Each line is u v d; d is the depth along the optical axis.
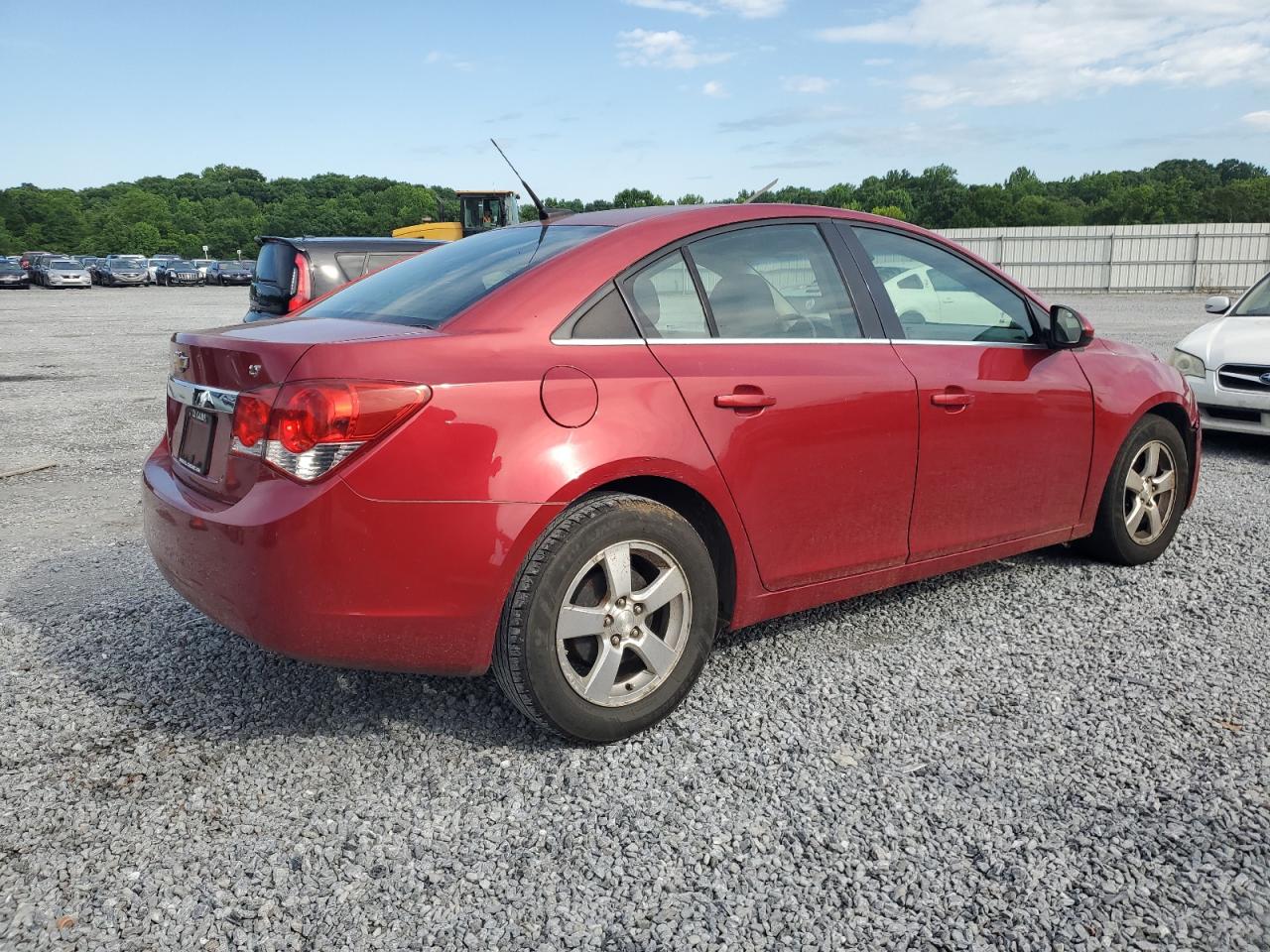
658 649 2.82
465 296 2.84
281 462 2.41
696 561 2.85
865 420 3.17
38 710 3.05
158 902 2.15
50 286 45.22
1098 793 2.53
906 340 3.40
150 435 8.16
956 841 2.34
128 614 3.87
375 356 2.45
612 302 2.82
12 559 4.62
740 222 3.16
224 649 3.52
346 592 2.42
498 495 2.50
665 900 2.14
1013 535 3.78
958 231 36.72
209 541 2.52
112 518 5.42
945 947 1.99
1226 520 5.18
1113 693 3.10
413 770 2.69
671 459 2.74
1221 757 2.71
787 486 3.02
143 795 2.57
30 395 10.72
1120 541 4.24
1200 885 2.17
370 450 2.39
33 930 2.05
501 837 2.38
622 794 2.56
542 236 3.20
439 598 2.49
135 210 140.38
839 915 2.09
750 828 2.40
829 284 3.29
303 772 2.69
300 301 8.04
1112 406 4.01
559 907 2.12
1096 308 25.17
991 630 3.63
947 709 3.01
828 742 2.81
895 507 3.33
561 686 2.66
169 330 20.66
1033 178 159.38
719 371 2.89
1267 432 6.79
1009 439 3.63
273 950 2.00
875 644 3.52
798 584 3.15
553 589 2.60
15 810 2.50
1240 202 107.75
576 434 2.60
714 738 2.85
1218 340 7.14
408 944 2.01
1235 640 3.52
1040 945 1.99
